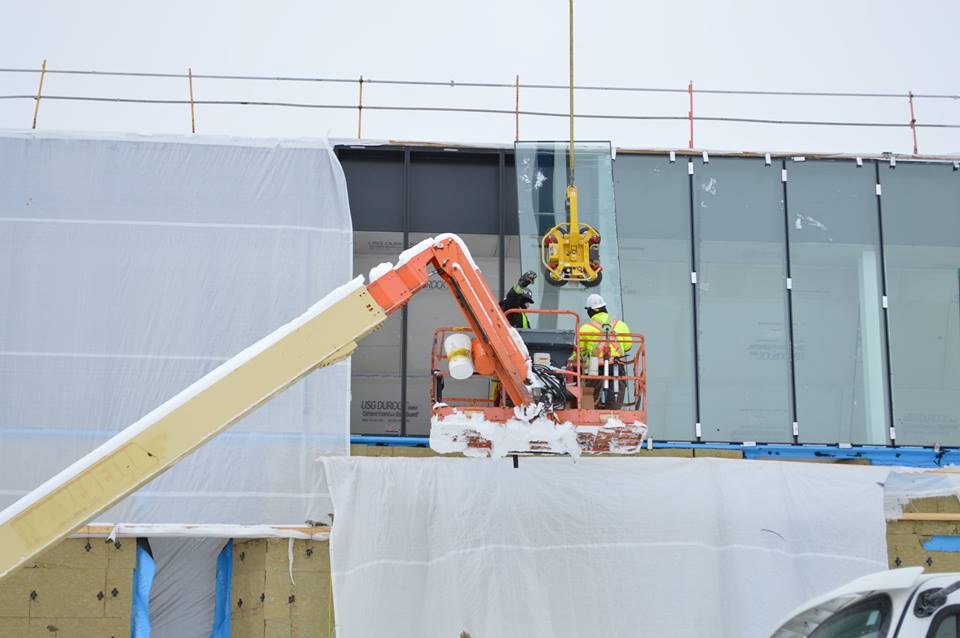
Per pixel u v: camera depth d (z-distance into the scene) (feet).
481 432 44.37
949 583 27.17
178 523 54.44
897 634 26.94
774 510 55.42
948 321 61.98
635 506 54.80
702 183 62.08
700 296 61.11
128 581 54.49
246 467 55.16
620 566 54.24
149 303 57.11
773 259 61.67
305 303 57.52
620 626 53.78
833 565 55.26
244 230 57.98
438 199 61.77
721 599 54.70
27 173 57.77
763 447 59.06
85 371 56.34
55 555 54.39
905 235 62.44
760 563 54.85
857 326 61.36
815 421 60.34
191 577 55.47
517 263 69.92
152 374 56.54
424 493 54.13
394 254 68.95
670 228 61.46
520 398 44.11
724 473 55.67
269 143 58.80
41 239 57.31
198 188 58.18
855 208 62.44
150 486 54.70
